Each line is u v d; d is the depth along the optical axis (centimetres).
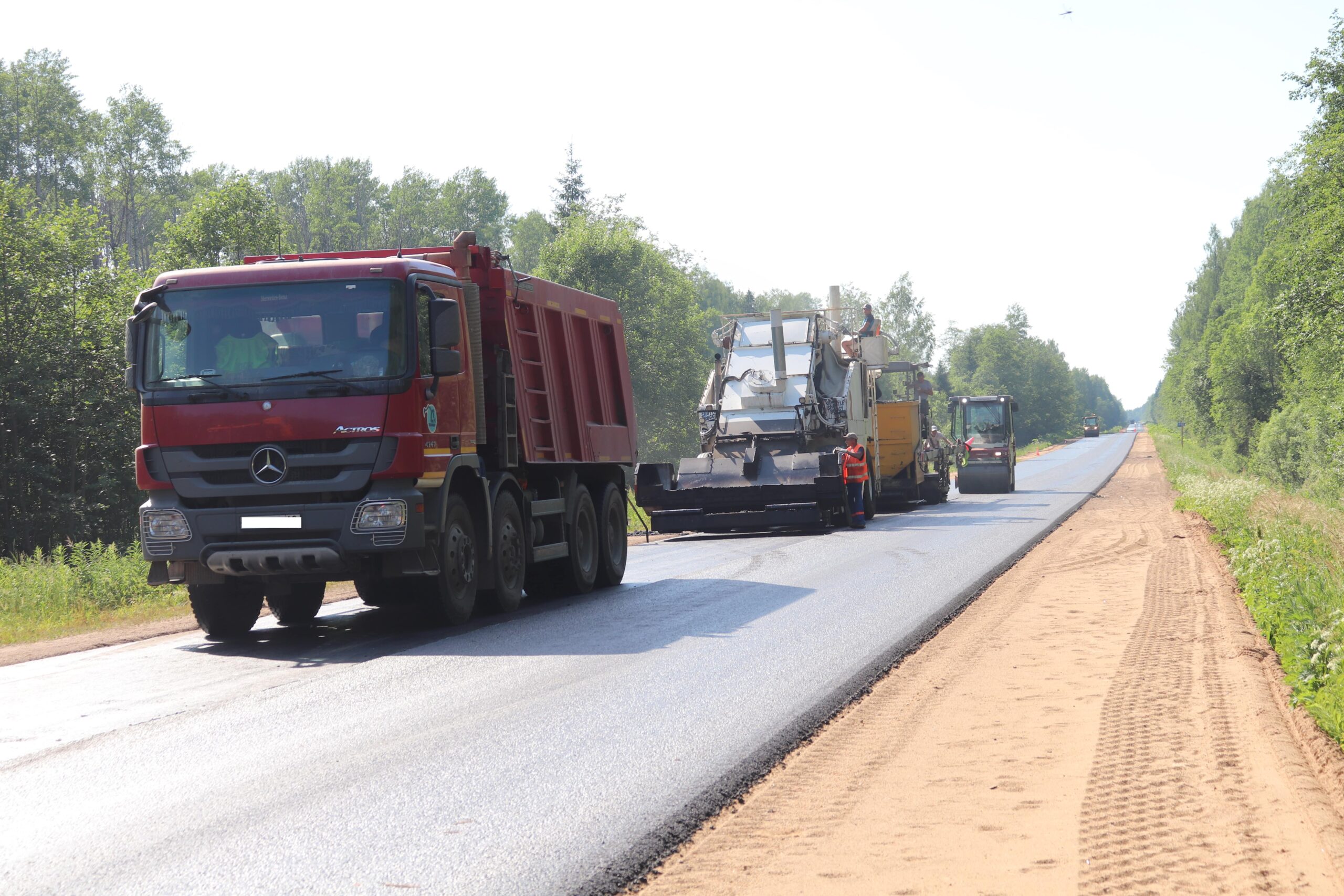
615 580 1588
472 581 1210
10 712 815
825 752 662
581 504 1497
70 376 3541
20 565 1859
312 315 1078
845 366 2734
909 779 599
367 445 1055
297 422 1055
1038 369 16088
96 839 523
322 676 924
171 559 1066
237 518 1057
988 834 502
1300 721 707
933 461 3650
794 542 2203
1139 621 1128
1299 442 5719
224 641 1150
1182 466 5547
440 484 1111
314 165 10188
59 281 3628
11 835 531
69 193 7750
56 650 1126
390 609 1386
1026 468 6706
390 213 10650
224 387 1064
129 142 8056
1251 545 1545
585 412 1555
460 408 1174
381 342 1071
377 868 476
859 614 1202
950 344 16450
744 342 2631
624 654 987
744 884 451
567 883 456
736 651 992
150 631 1244
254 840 515
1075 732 690
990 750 654
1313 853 461
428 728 731
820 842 500
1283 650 927
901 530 2405
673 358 6581
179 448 1070
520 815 546
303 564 1053
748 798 576
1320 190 4116
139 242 8312
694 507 2406
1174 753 625
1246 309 7781
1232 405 7375
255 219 4591
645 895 444
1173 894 422
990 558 1756
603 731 714
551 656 987
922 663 940
